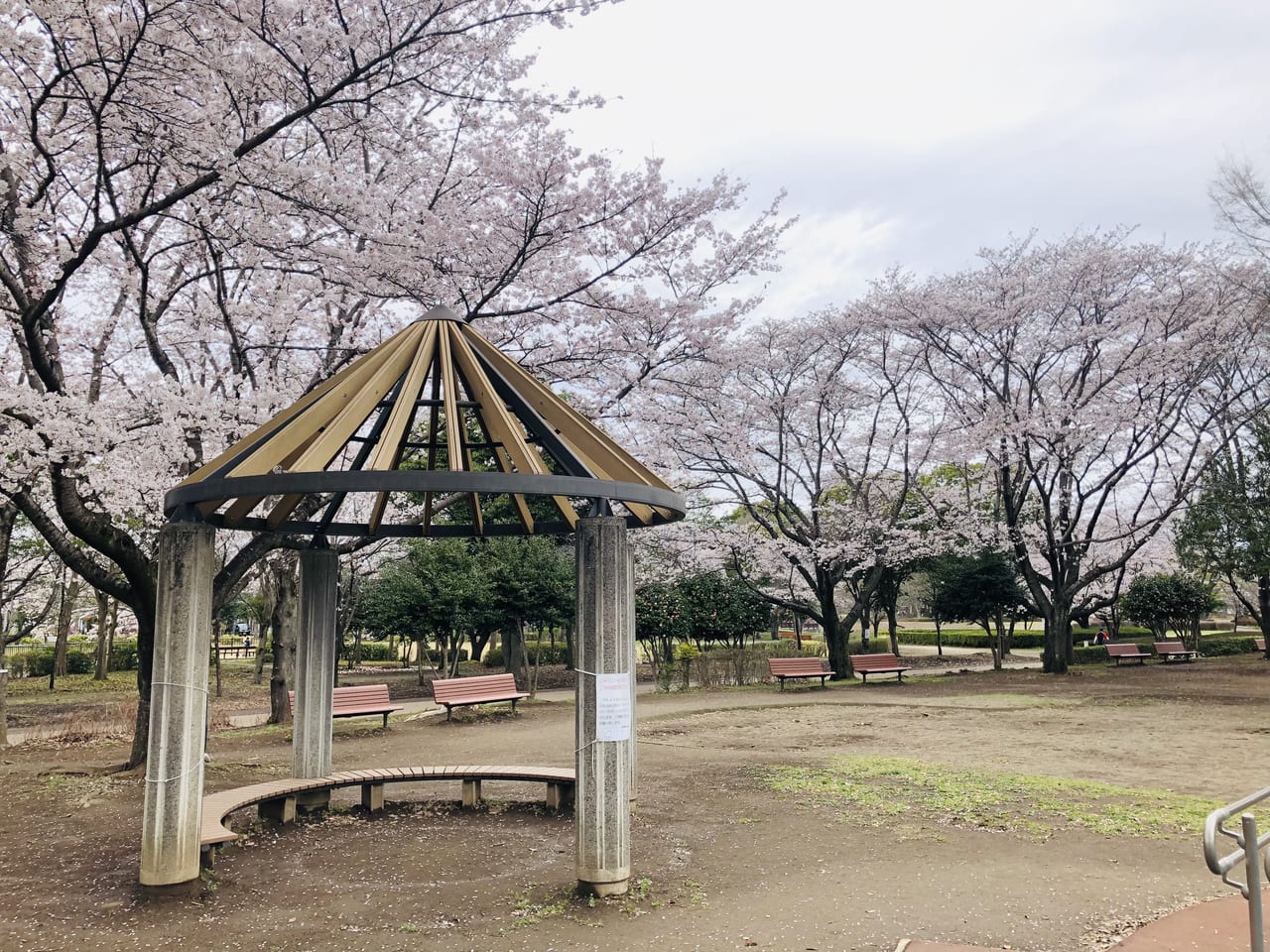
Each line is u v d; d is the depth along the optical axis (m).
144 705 9.67
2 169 7.72
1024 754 10.20
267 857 6.08
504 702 17.05
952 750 10.58
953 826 6.50
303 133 10.50
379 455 5.09
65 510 8.66
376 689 13.98
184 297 11.99
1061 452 20.77
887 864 5.59
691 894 5.04
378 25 8.04
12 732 14.25
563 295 11.09
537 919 4.65
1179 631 30.66
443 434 13.41
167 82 7.75
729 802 7.56
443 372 5.80
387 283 9.64
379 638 24.62
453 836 6.66
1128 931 4.33
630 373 12.06
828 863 5.65
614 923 4.58
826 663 22.39
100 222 7.81
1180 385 20.89
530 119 9.88
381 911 4.88
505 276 10.34
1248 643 30.05
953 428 21.72
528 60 10.09
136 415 10.34
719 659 21.44
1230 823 6.46
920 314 20.52
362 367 5.86
